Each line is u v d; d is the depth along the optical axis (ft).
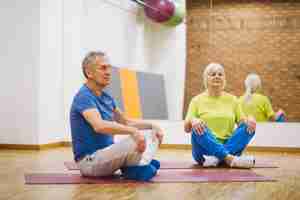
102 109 11.55
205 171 13.85
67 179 11.53
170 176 12.46
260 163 16.83
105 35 26.48
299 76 24.99
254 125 15.67
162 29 26.78
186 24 26.48
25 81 23.48
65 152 21.43
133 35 26.86
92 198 9.02
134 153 11.10
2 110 23.71
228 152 15.62
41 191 9.84
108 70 11.53
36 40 23.41
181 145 25.84
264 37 25.45
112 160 11.22
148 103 26.40
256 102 25.22
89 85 11.61
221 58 26.03
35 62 23.40
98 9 26.37
